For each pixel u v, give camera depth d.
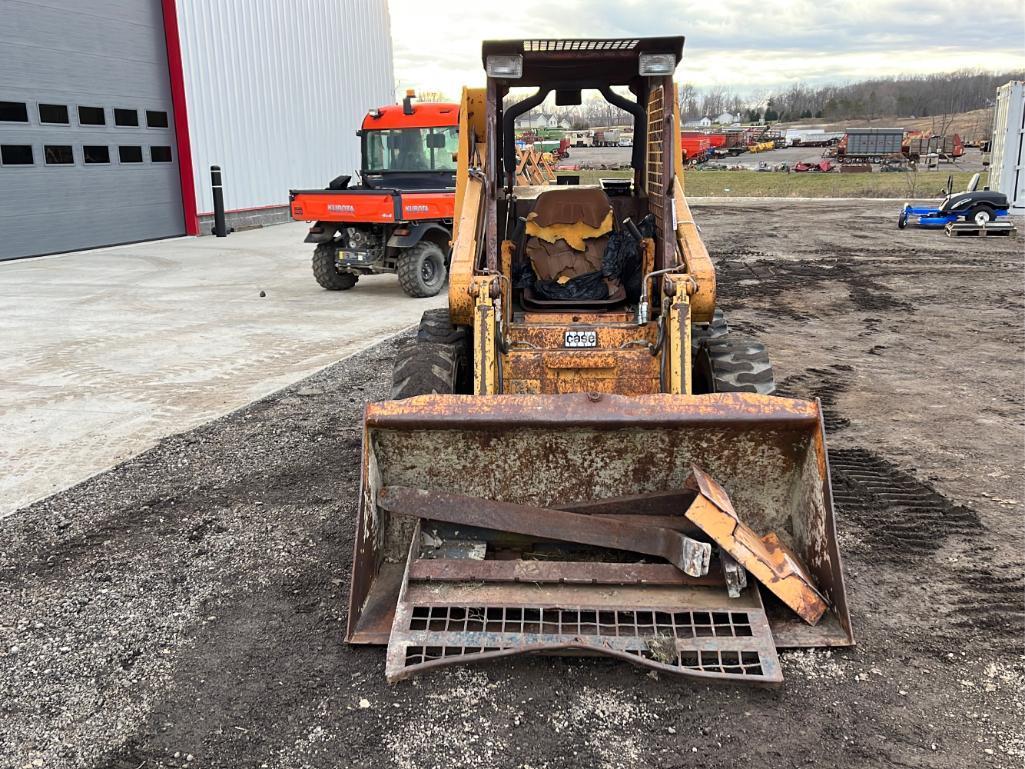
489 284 4.57
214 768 2.95
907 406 6.88
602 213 5.38
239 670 3.49
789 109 130.75
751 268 14.60
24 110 15.69
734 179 40.81
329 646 3.63
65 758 3.02
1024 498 5.03
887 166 48.28
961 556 4.33
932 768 2.87
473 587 3.64
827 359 8.49
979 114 107.50
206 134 20.55
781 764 2.90
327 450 6.09
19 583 4.29
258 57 22.41
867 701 3.21
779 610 3.63
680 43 4.73
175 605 4.03
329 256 12.61
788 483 3.88
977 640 3.59
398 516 3.93
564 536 3.76
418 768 2.92
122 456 6.06
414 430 3.77
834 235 19.25
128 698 3.34
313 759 2.97
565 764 2.92
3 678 3.50
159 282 13.70
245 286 13.38
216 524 4.91
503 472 3.92
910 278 13.40
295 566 4.38
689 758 2.94
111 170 17.98
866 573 4.17
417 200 11.47
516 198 6.07
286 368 8.40
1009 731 3.04
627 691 3.28
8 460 6.01
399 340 9.55
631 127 6.82
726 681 3.27
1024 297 11.70
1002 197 18.95
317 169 25.62
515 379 4.73
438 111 12.68
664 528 3.72
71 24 16.58
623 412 3.64
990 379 7.68
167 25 19.17
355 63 27.61
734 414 3.62
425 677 3.38
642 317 4.81
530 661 3.46
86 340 9.62
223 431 6.54
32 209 16.11
